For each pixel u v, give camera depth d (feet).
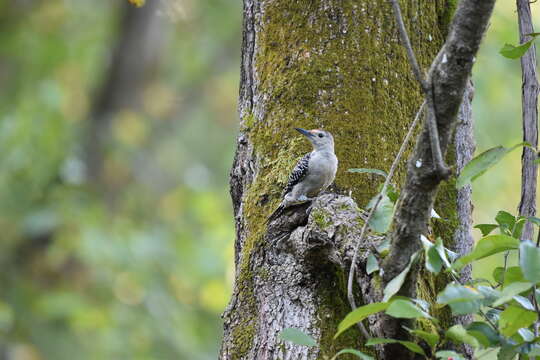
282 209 29.91
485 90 67.56
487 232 28.89
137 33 107.34
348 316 22.41
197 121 115.55
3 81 102.27
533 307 23.85
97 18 111.75
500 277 27.48
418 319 25.21
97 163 101.96
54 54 104.88
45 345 87.92
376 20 31.96
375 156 30.68
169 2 107.55
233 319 29.99
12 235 93.30
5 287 91.45
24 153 85.51
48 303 87.35
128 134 103.50
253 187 31.83
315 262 28.37
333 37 31.96
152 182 107.45
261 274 29.66
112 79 107.45
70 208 88.69
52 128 86.79
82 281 95.35
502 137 69.77
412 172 23.17
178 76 117.08
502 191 69.97
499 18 62.23
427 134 22.82
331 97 31.37
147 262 90.07
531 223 29.91
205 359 91.50
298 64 32.09
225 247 90.89
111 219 96.68
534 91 31.01
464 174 23.58
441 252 23.40
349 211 27.89
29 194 89.81
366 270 25.67
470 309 22.82
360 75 31.42
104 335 87.30
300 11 32.65
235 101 116.26
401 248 24.06
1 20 105.29
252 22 34.14
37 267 94.48
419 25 32.81
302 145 31.48
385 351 25.48
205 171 106.32
